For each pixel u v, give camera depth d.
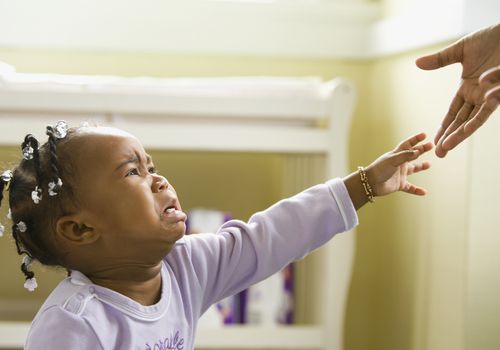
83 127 1.21
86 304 1.12
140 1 2.32
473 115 1.26
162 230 1.16
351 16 2.40
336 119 1.93
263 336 1.94
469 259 1.70
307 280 2.11
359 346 2.45
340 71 2.44
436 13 1.87
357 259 2.43
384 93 2.29
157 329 1.18
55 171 1.15
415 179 2.02
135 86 1.89
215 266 1.30
